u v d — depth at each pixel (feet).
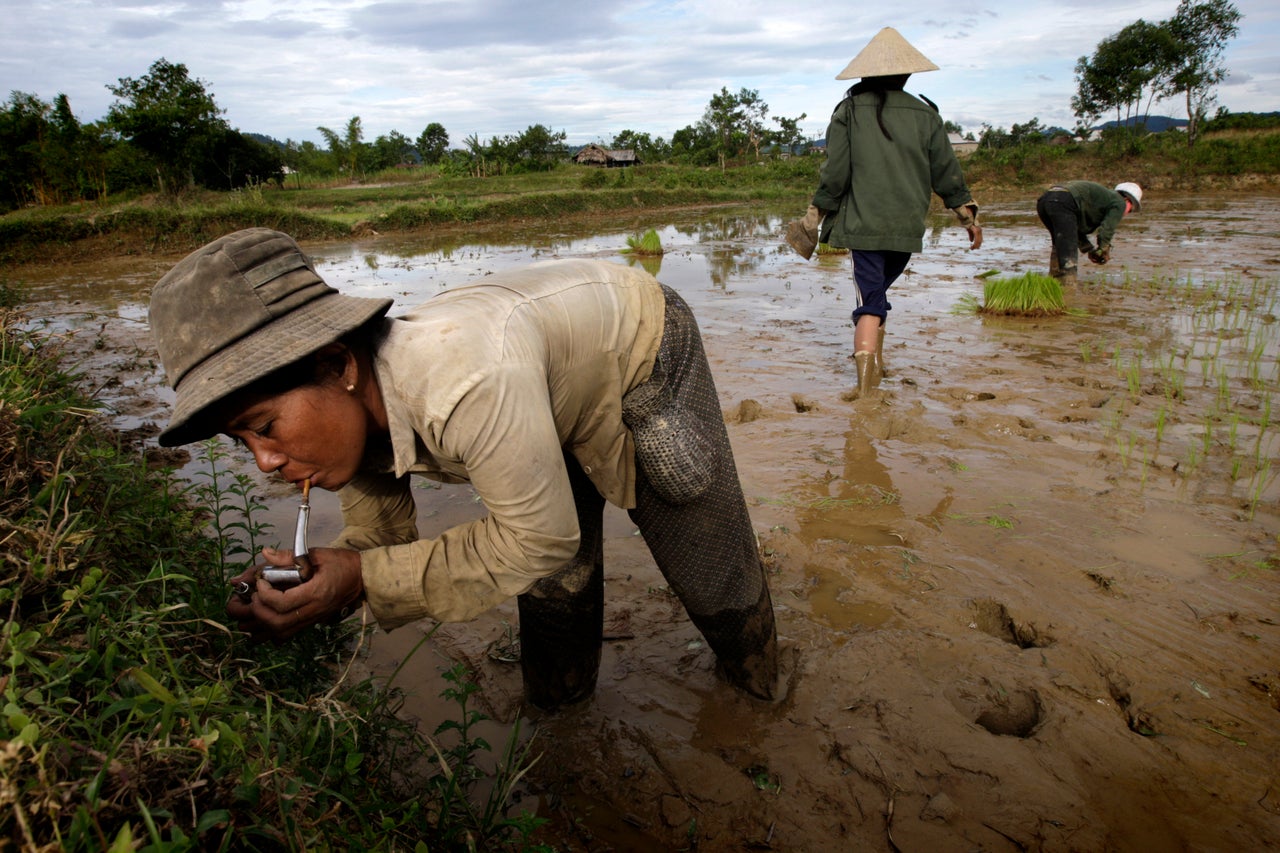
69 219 56.95
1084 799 6.56
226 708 4.36
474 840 5.32
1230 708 7.45
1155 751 6.99
